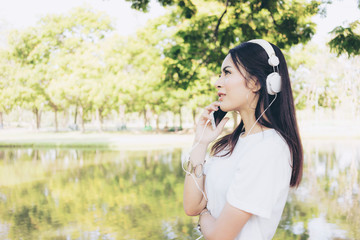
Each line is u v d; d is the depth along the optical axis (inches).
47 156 743.7
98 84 1460.4
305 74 1025.5
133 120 3378.4
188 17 316.5
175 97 1346.0
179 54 359.9
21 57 1625.2
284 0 295.1
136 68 1440.7
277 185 46.5
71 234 241.0
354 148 829.2
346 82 721.6
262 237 48.7
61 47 1633.9
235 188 46.8
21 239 232.1
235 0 297.3
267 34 313.9
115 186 407.5
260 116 52.1
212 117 58.5
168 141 1113.4
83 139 1256.8
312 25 309.4
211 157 61.7
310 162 591.5
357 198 333.7
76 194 370.0
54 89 1494.8
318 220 265.4
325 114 1888.5
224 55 327.3
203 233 54.4
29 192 384.5
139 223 263.0
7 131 2127.2
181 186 400.8
